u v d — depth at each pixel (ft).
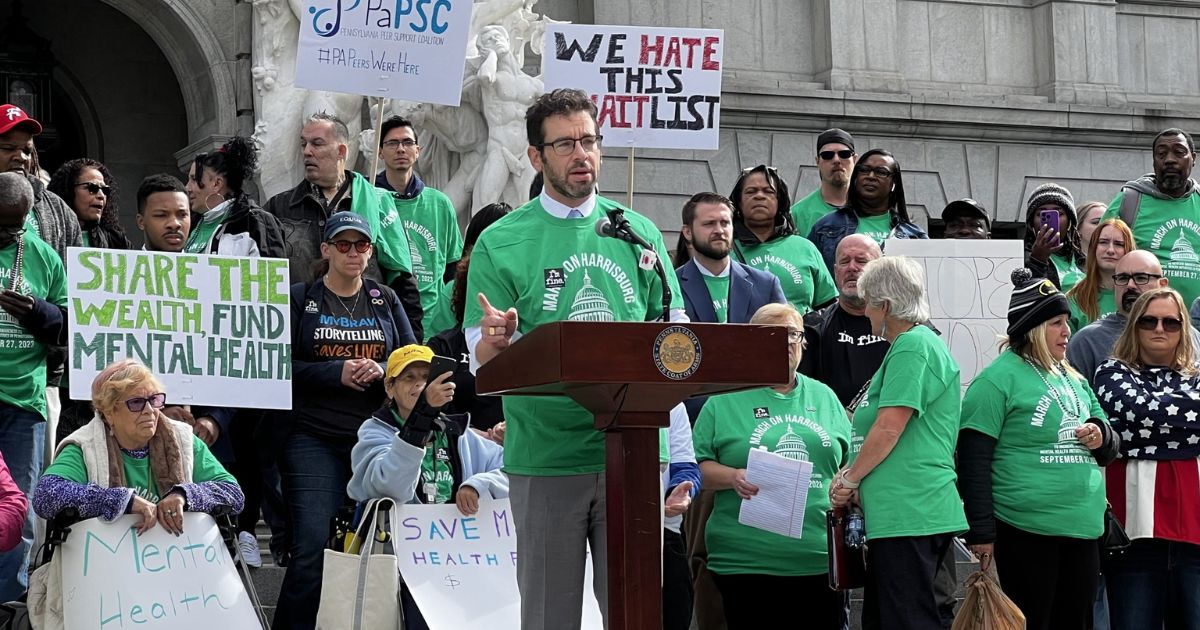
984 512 31.01
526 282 23.22
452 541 29.50
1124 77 71.00
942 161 67.15
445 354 33.14
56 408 34.88
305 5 36.58
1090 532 31.22
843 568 29.63
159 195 35.50
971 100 67.05
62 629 27.50
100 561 27.61
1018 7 69.67
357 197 36.83
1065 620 31.50
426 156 52.08
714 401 32.24
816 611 31.89
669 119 37.50
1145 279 35.99
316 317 32.63
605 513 21.77
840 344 35.81
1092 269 39.96
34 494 28.45
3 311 31.09
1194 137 70.64
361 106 52.01
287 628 31.01
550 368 19.20
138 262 31.81
